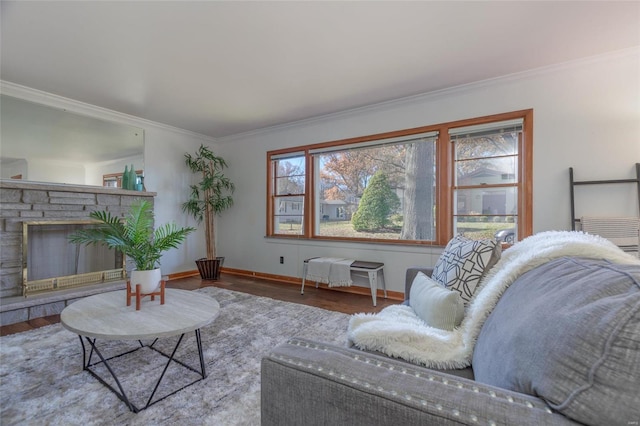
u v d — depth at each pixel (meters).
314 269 3.74
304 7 1.90
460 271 1.49
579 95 2.62
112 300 1.96
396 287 3.54
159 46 2.34
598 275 0.70
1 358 1.97
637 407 0.45
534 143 2.80
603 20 2.03
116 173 3.84
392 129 3.58
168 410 1.47
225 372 1.82
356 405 0.62
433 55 2.49
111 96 3.32
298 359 0.73
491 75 2.87
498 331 0.86
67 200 3.33
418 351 1.13
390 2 1.87
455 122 3.20
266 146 4.66
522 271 1.05
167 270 4.50
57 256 3.32
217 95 3.31
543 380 0.57
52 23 2.04
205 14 1.96
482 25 2.09
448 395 0.58
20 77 2.85
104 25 2.07
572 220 2.61
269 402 0.75
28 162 3.12
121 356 2.01
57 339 2.28
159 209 4.36
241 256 4.95
